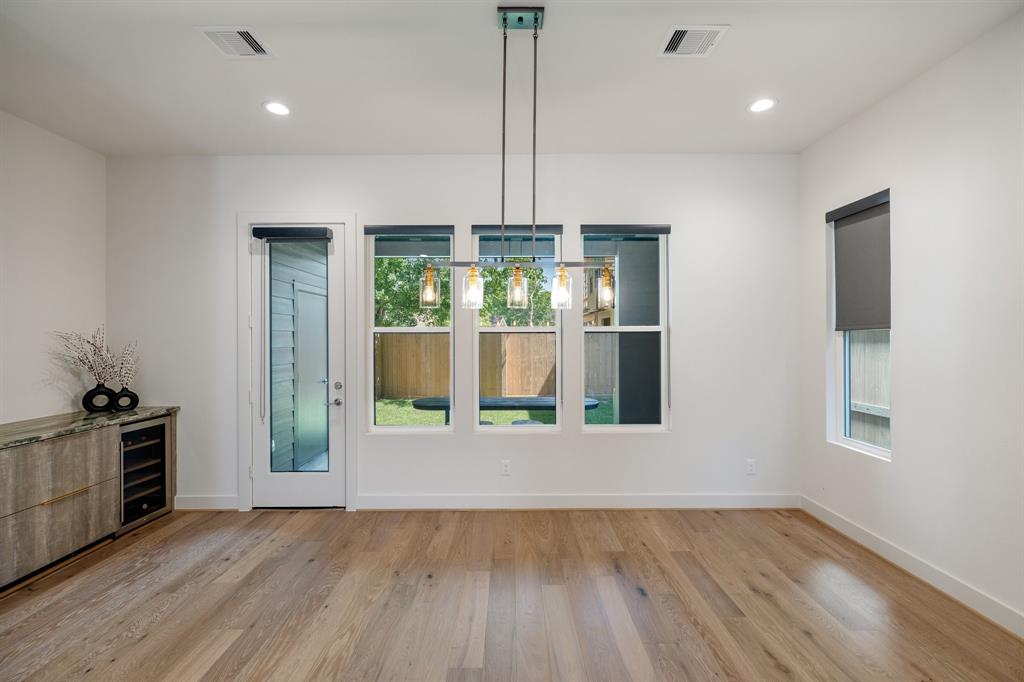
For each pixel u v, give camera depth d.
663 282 3.97
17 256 3.18
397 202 3.86
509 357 3.98
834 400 3.52
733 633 2.21
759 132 3.46
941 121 2.56
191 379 3.83
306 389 3.86
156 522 3.57
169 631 2.24
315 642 2.16
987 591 2.33
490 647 2.12
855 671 1.96
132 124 3.28
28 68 2.60
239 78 2.72
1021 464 2.19
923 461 2.68
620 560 2.94
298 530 3.42
